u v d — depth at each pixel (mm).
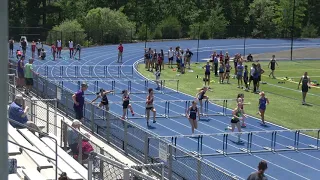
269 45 68438
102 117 17828
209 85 37031
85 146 12531
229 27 80312
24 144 12180
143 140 15297
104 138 17625
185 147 20250
